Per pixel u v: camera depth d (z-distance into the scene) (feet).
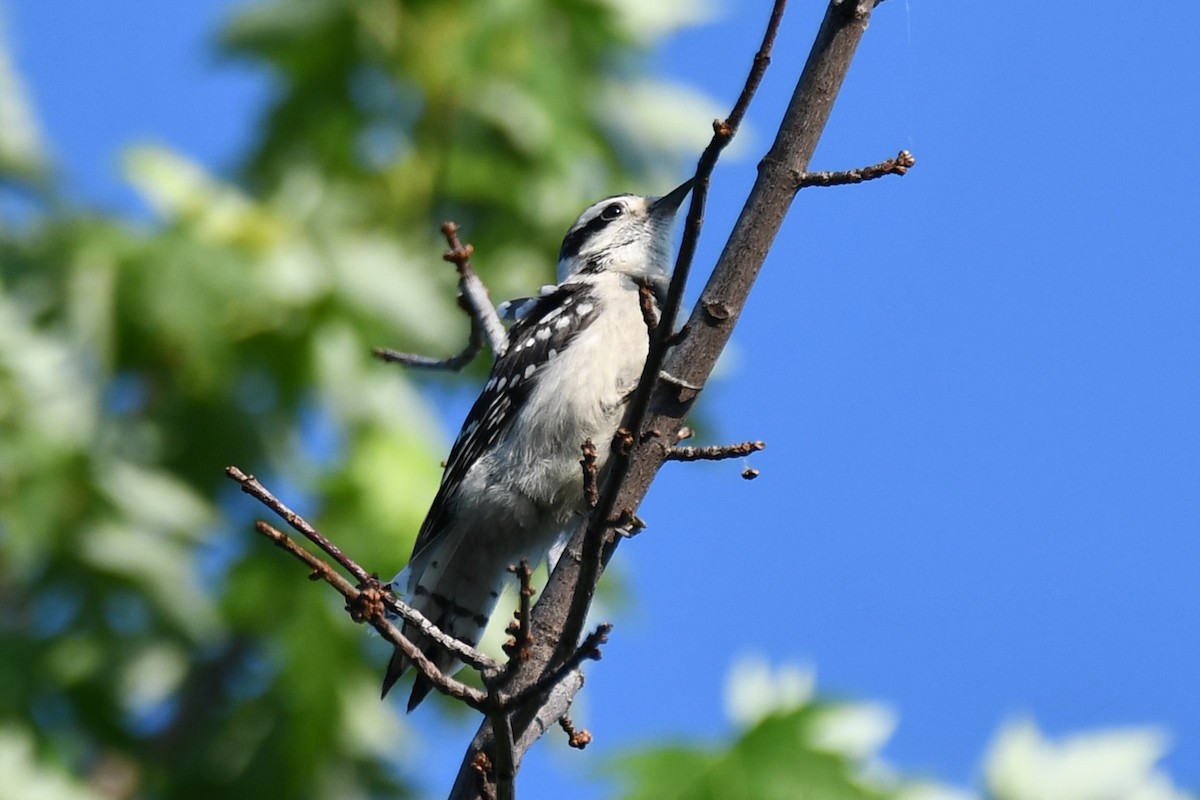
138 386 46.34
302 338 45.83
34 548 43.42
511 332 34.63
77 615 45.01
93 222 45.98
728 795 21.79
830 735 22.07
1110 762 21.71
